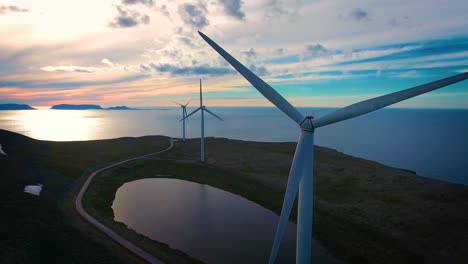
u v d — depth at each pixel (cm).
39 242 3228
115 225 4031
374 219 4384
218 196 5788
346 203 5084
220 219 4578
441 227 4028
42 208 4244
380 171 7100
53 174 6122
